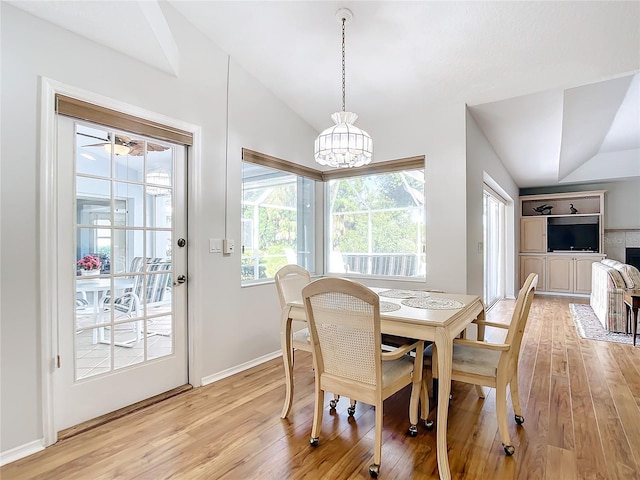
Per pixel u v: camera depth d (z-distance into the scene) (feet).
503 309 19.12
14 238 5.89
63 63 6.48
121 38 6.86
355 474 5.44
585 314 17.42
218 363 9.41
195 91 8.87
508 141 14.55
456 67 9.43
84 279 7.00
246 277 10.71
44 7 5.92
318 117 12.64
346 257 13.84
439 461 5.34
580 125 14.47
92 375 7.10
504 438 5.92
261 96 10.87
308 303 6.07
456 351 7.06
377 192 13.04
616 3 7.04
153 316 8.21
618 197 23.17
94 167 7.15
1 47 5.75
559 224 24.63
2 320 5.77
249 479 5.32
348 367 5.87
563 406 7.64
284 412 7.23
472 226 11.54
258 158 10.78
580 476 5.32
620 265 14.53
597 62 8.57
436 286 11.32
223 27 8.80
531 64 8.95
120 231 7.61
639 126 16.51
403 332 6.11
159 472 5.50
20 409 5.93
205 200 9.11
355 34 8.62
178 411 7.51
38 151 6.15
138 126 7.66
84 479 5.33
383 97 11.13
